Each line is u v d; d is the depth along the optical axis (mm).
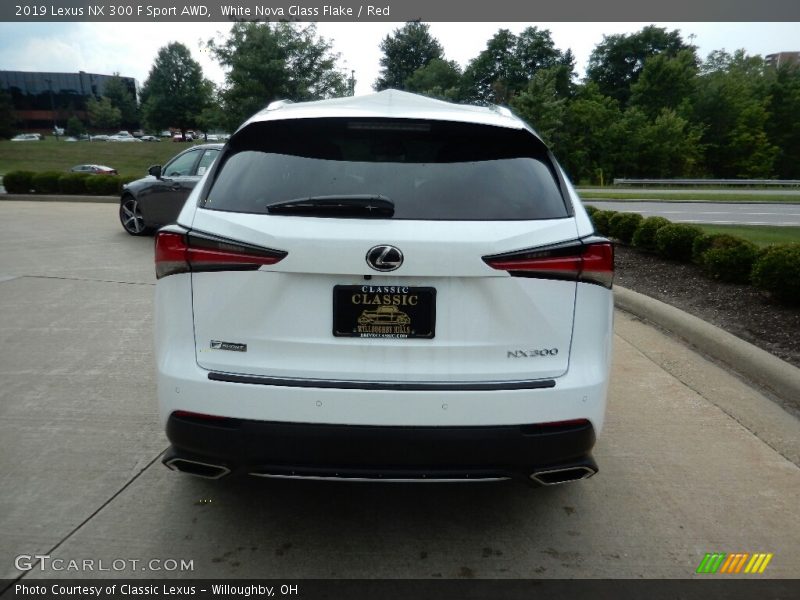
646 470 3238
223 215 2293
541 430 2260
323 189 2348
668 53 74000
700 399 4133
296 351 2248
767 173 61906
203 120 25609
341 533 2697
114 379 4340
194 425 2273
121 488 2984
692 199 26969
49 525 2686
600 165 55062
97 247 9578
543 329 2273
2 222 12477
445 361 2246
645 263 8414
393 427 2203
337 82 25703
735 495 3016
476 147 2523
